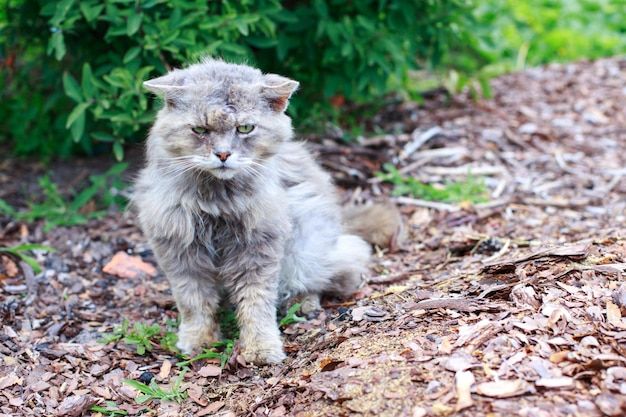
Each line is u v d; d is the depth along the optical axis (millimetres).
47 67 1330
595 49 1869
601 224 1188
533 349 842
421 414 798
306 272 1047
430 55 1467
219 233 979
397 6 1316
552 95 1611
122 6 1176
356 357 895
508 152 1408
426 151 1406
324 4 1281
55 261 1170
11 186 1354
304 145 1217
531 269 980
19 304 1079
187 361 975
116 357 994
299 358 956
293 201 1032
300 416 843
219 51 1195
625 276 932
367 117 1512
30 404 923
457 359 842
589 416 772
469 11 1409
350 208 1215
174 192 954
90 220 1270
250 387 936
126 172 1381
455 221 1229
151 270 1163
